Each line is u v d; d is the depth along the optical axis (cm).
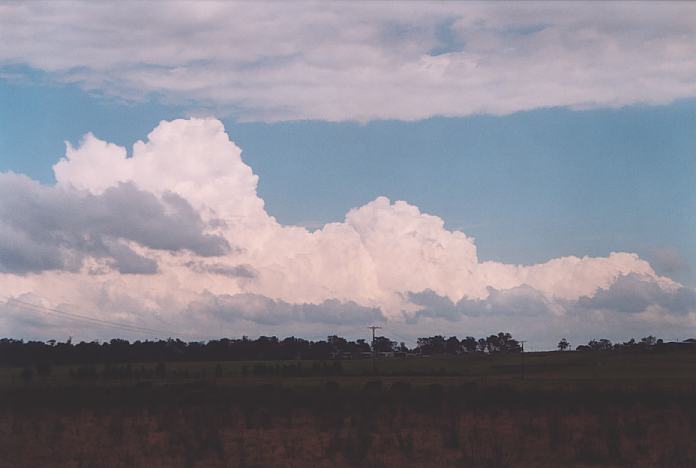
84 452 3275
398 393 6525
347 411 5188
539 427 4022
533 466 2873
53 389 7725
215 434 3384
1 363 14275
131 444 3578
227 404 5788
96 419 5062
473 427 4166
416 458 3020
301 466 2866
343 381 10919
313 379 11806
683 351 16388
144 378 11994
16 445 3528
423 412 5181
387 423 4484
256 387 7981
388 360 19012
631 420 4466
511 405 5650
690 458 2966
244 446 3384
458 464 2877
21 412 5419
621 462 2953
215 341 19125
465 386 7212
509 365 15575
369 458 2998
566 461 2991
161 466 2898
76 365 14738
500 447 3020
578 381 9856
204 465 2939
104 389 7731
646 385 7000
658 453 3178
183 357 18362
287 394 6506
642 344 16900
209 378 11188
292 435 3916
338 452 3212
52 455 3222
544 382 9662
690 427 4116
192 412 5184
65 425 4544
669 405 5469
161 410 5566
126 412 5547
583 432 3866
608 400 5853
